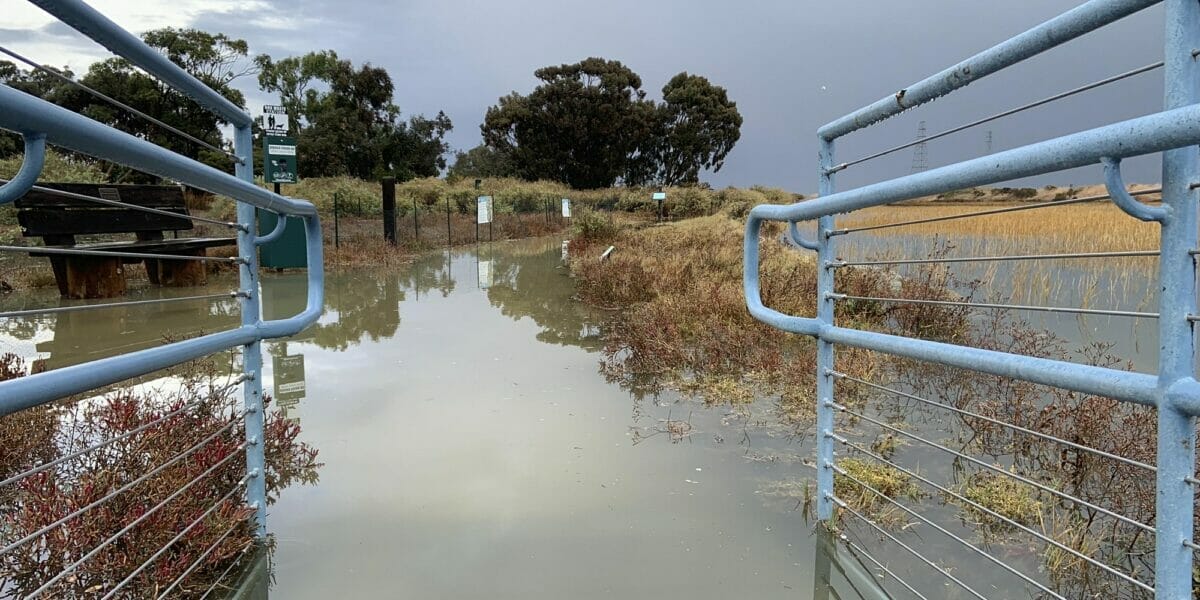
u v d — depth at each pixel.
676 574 2.26
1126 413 3.40
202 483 2.46
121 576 2.03
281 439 3.16
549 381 4.60
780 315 2.53
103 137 1.29
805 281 7.05
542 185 39.44
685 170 53.06
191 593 2.13
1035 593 2.14
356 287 9.20
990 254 9.20
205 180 1.72
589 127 48.47
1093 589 2.16
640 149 51.78
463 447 3.40
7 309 6.79
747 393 4.27
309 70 39.78
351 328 6.41
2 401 1.15
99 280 7.56
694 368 4.86
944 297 6.05
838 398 4.08
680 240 12.77
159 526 2.14
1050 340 5.07
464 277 10.45
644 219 26.80
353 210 20.16
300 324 2.48
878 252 9.13
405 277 10.36
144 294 8.10
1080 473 2.75
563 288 9.27
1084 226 10.52
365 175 41.12
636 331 5.54
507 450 3.36
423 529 2.58
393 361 5.13
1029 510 2.66
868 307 6.00
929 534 2.54
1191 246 1.23
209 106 2.08
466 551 2.41
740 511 2.71
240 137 2.32
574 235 16.11
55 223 7.14
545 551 2.41
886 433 3.57
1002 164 1.44
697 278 7.81
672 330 5.52
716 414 3.92
